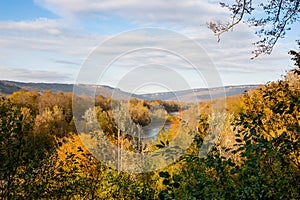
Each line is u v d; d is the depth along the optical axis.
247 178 2.90
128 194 5.22
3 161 3.51
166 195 2.80
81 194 5.69
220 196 2.88
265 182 2.95
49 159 4.61
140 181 5.08
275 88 4.05
